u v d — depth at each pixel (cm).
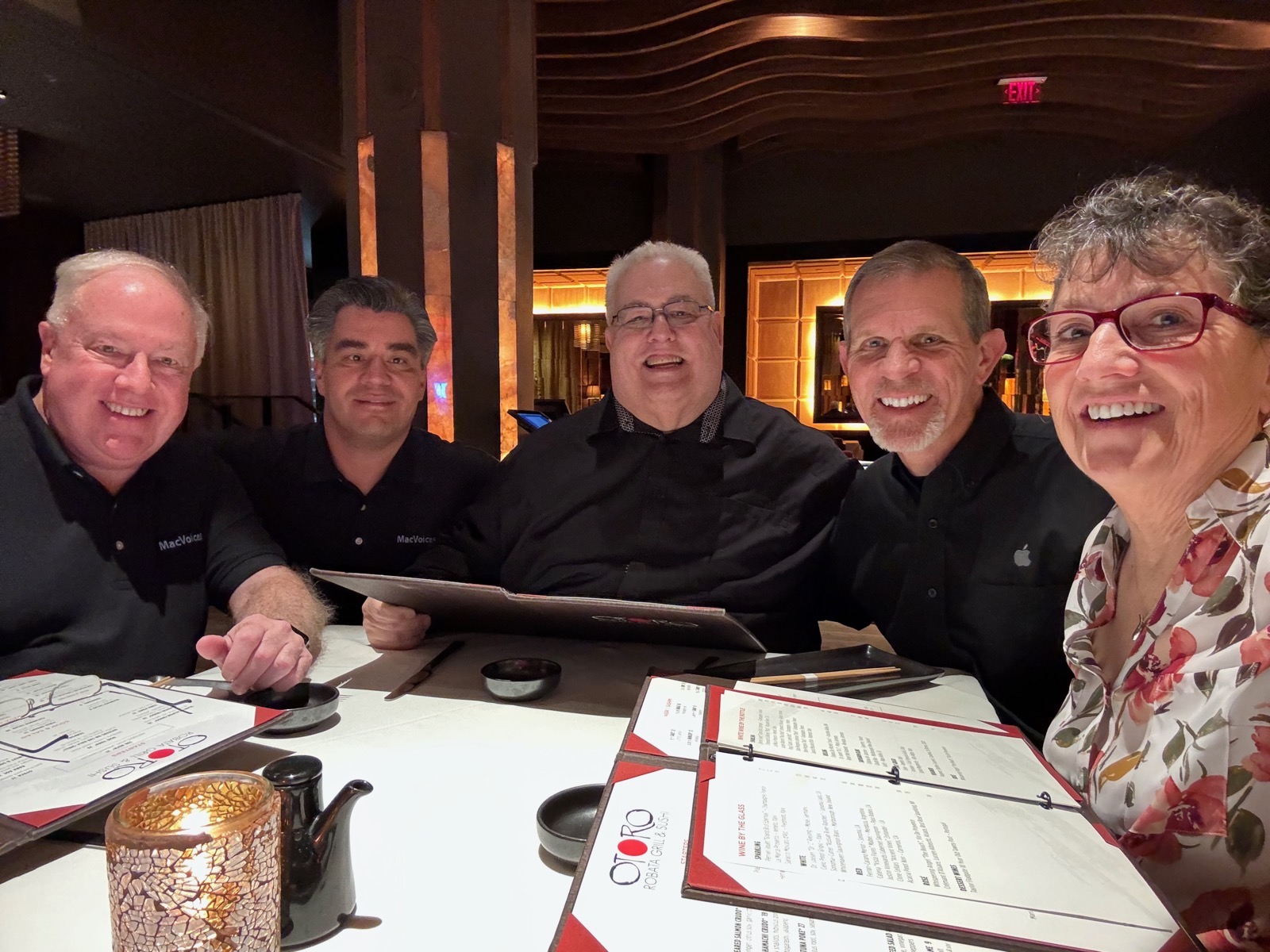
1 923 59
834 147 708
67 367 125
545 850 68
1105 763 77
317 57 557
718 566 158
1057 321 86
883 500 146
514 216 408
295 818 58
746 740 77
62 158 582
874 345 137
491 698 111
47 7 373
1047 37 513
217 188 663
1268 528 68
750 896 51
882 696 112
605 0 520
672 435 166
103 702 91
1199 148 647
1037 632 128
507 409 414
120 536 133
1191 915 67
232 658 102
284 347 706
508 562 173
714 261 743
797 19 520
